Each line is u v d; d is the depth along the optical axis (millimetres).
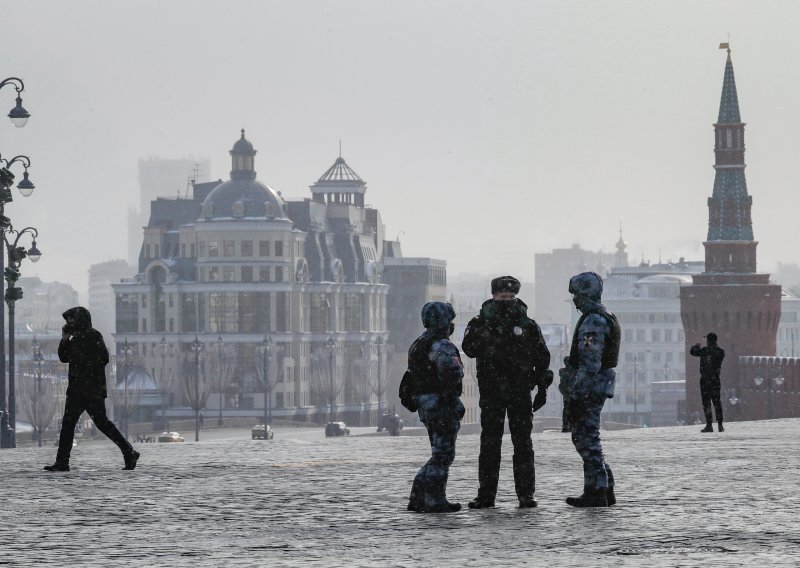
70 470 69312
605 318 49156
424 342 48656
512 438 49438
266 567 37562
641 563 37188
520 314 49000
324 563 38125
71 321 68688
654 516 47000
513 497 53344
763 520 45875
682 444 89875
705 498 52688
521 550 39875
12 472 68250
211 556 39750
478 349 49062
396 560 38406
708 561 37375
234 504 52625
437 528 44750
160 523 47281
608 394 49469
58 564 38375
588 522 45562
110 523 47375
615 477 62188
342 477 63312
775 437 99000
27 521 48000
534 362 49094
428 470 48906
